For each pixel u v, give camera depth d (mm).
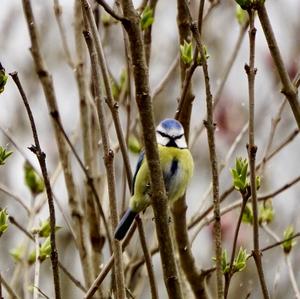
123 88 9219
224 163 8750
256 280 11625
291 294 11664
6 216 6691
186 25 8039
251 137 5738
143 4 8133
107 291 7895
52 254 5875
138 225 6500
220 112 13125
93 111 8648
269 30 5531
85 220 8406
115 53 11844
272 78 12406
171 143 8836
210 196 10797
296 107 5578
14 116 12781
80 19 8805
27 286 7953
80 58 8688
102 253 8281
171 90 13328
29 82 12969
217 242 5855
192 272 8133
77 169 9977
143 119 5746
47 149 12484
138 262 8422
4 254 11969
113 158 6516
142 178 8406
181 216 8188
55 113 8117
